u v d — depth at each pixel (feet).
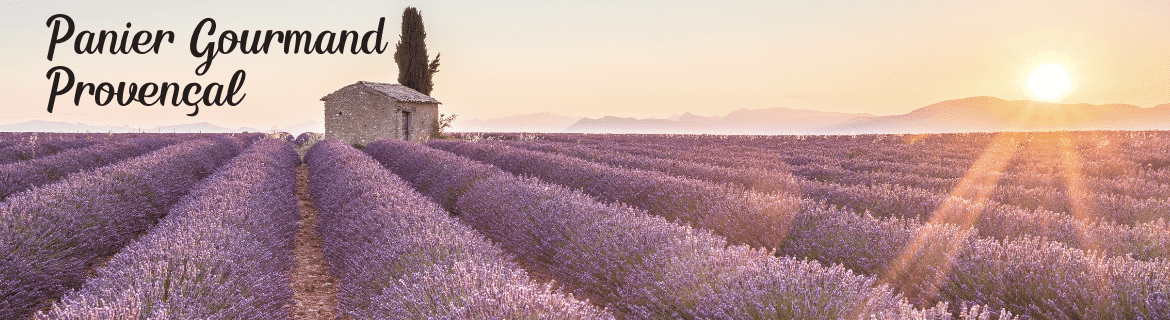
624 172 30.91
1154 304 9.48
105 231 19.85
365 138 106.52
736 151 71.20
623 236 14.89
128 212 23.20
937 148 73.15
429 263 12.52
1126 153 56.13
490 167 33.99
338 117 108.58
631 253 14.06
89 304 9.69
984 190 26.14
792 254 16.78
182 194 33.04
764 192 27.53
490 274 10.94
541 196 21.90
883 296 9.66
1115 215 20.65
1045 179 32.19
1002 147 72.18
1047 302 10.58
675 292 11.52
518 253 19.10
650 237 14.44
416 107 114.11
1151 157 49.26
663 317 11.65
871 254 14.37
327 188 31.60
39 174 34.12
